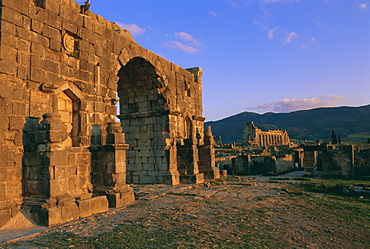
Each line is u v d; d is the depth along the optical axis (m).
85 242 9.25
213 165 27.80
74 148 14.64
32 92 12.85
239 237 10.17
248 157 34.38
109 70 17.73
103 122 16.81
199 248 8.95
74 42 15.60
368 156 29.30
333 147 31.19
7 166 11.41
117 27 19.78
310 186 23.12
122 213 13.48
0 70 11.62
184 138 27.36
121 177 15.59
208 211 14.18
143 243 9.30
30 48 12.95
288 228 11.58
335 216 13.75
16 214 11.24
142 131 25.45
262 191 20.67
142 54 21.34
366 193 19.91
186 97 28.02
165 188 21.20
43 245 8.91
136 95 25.67
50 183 11.44
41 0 13.84
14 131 11.87
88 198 13.27
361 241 10.40
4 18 11.97
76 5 16.09
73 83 15.09
